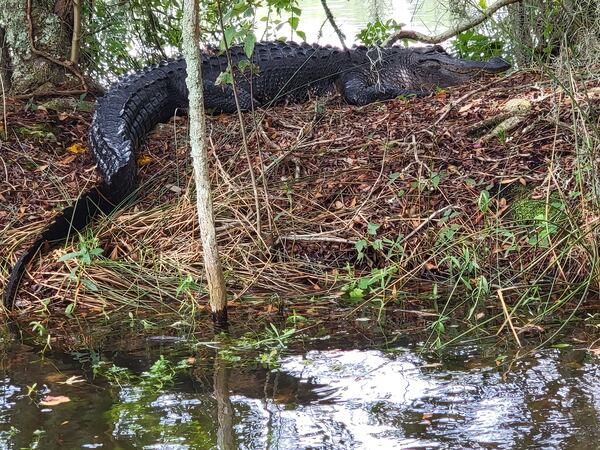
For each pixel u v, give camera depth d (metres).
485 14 6.77
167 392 3.13
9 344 3.78
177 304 4.27
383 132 5.70
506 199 4.84
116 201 5.24
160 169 5.70
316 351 3.52
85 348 3.69
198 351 3.59
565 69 5.31
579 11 5.51
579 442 2.57
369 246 4.63
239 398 3.04
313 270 4.55
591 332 3.57
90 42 7.71
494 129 5.43
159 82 6.88
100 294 4.39
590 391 2.94
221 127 6.14
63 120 6.48
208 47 7.47
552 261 4.09
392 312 4.01
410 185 4.95
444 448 2.58
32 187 5.46
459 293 4.23
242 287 4.41
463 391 3.02
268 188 5.15
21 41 7.05
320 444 2.64
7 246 4.81
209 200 3.84
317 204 4.95
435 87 7.52
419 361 3.35
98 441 2.71
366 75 7.62
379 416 2.84
